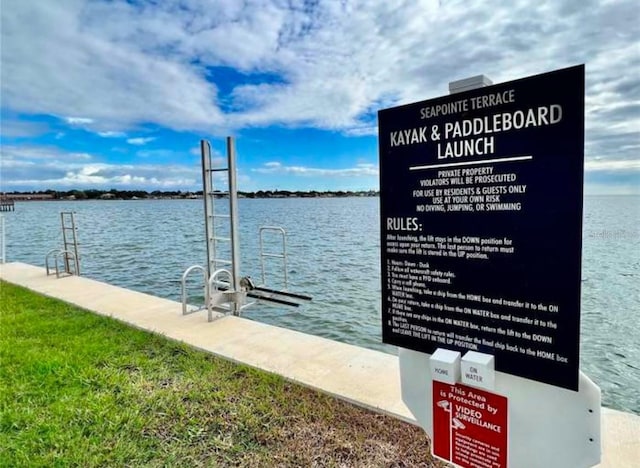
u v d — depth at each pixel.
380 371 3.18
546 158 1.32
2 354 3.58
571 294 1.31
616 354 4.63
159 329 4.32
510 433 1.52
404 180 1.70
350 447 2.26
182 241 16.64
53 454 2.21
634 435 2.15
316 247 14.02
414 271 1.71
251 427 2.47
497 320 1.49
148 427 2.47
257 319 6.37
